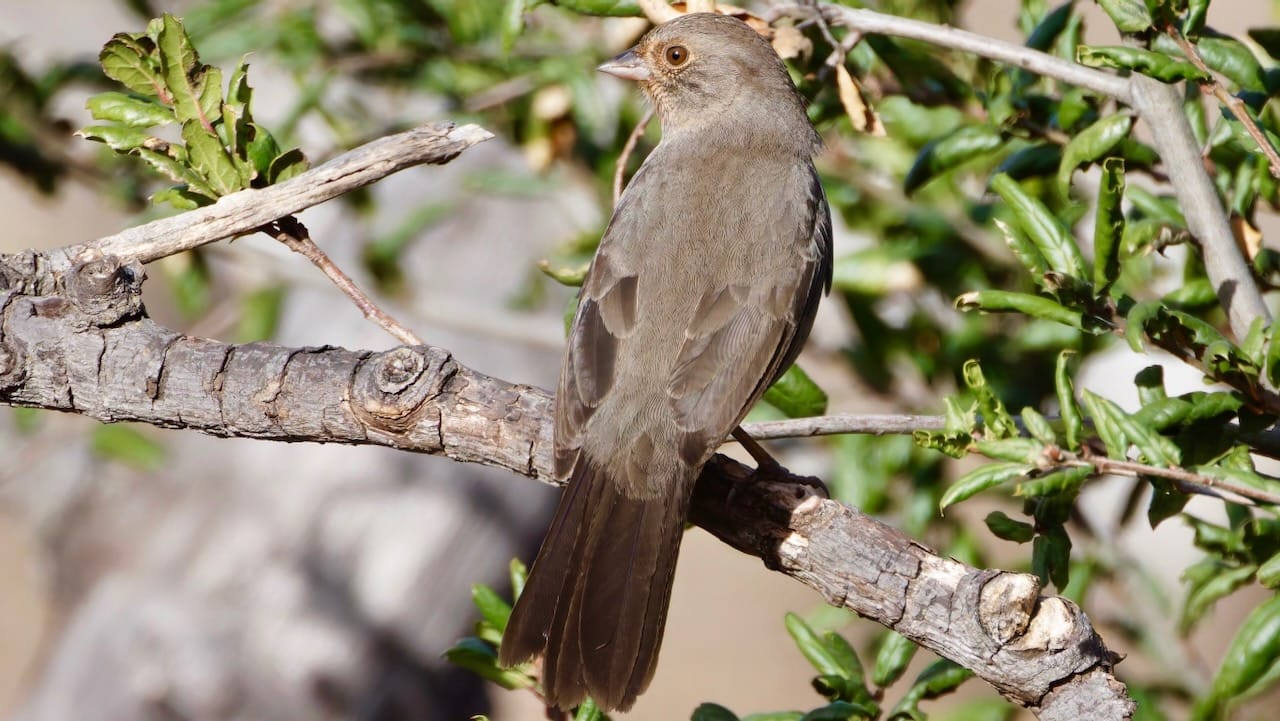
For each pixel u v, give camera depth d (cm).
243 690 1469
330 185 751
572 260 1246
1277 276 904
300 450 1559
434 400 726
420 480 1538
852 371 1178
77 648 1515
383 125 1279
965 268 1138
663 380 818
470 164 1616
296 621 1488
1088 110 938
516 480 1548
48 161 1293
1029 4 1030
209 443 1602
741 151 955
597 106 1169
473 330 1349
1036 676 625
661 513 768
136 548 1565
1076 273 802
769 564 693
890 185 1188
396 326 764
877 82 1017
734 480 775
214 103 764
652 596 751
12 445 1484
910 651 808
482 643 821
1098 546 1177
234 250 1347
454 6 1195
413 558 1513
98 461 1614
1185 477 702
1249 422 779
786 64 1018
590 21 1219
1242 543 901
